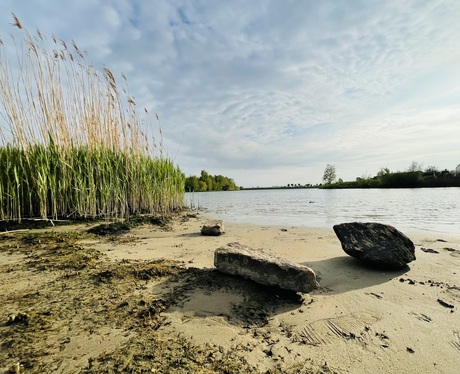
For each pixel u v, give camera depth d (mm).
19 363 1496
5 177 5602
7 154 5711
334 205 13344
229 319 2061
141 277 2756
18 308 2102
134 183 7512
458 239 4688
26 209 5984
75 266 3062
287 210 11219
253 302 2328
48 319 1944
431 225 6238
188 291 2475
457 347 1729
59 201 6223
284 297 2451
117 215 6777
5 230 5254
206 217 8992
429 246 4234
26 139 5816
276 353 1680
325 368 1549
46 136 6168
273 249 4234
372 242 3475
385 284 2795
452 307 2252
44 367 1474
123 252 3955
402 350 1712
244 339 1818
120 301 2250
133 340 1731
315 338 1850
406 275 3035
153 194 8273
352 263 3490
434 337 1841
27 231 5230
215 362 1560
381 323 2033
